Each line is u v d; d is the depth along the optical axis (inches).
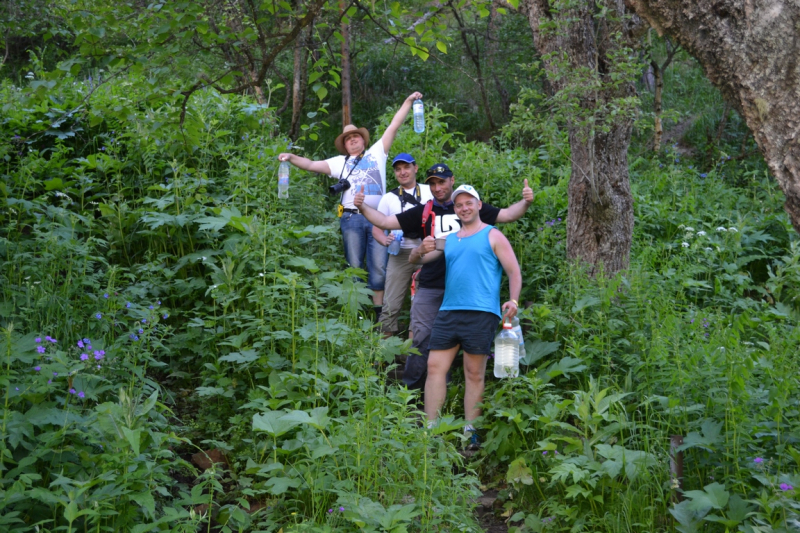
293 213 261.6
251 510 145.6
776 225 298.0
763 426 135.5
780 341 163.5
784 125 91.0
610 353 188.7
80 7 151.6
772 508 114.1
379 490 143.2
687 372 158.2
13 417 122.8
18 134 278.2
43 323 169.6
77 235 238.1
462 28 425.1
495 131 432.8
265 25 188.4
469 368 187.3
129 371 160.9
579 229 225.5
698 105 457.4
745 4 92.3
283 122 436.1
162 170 273.1
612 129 216.1
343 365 180.2
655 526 136.9
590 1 209.6
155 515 128.6
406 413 151.3
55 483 108.4
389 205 229.9
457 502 145.4
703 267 248.1
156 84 151.9
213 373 190.2
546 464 158.7
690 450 145.5
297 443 147.6
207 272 227.0
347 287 204.1
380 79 468.8
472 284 184.5
